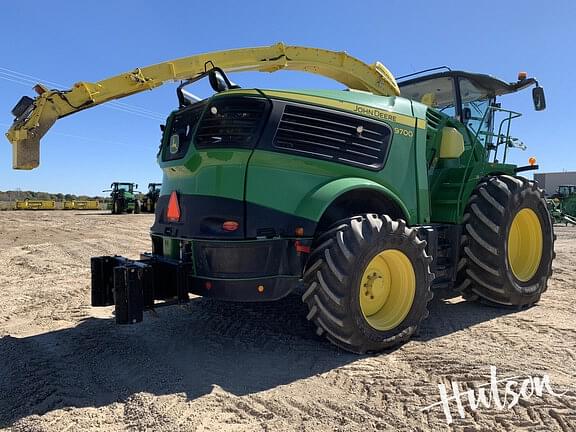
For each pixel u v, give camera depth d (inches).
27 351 138.7
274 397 108.5
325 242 135.0
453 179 187.9
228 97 138.4
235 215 134.2
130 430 94.4
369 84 205.0
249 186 134.5
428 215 171.3
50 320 173.5
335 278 130.8
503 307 189.6
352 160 148.9
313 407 103.4
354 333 132.6
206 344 145.3
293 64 190.4
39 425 96.2
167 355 135.9
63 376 120.3
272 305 190.7
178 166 147.3
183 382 117.1
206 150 137.3
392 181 159.2
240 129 135.7
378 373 121.7
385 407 102.9
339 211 156.3
